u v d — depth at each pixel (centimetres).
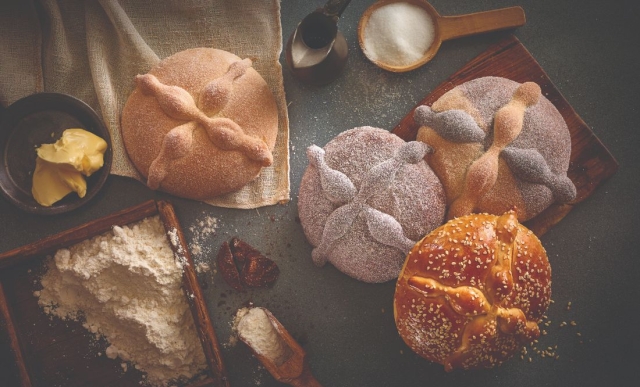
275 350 47
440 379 50
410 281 41
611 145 51
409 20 49
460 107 45
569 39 51
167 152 45
